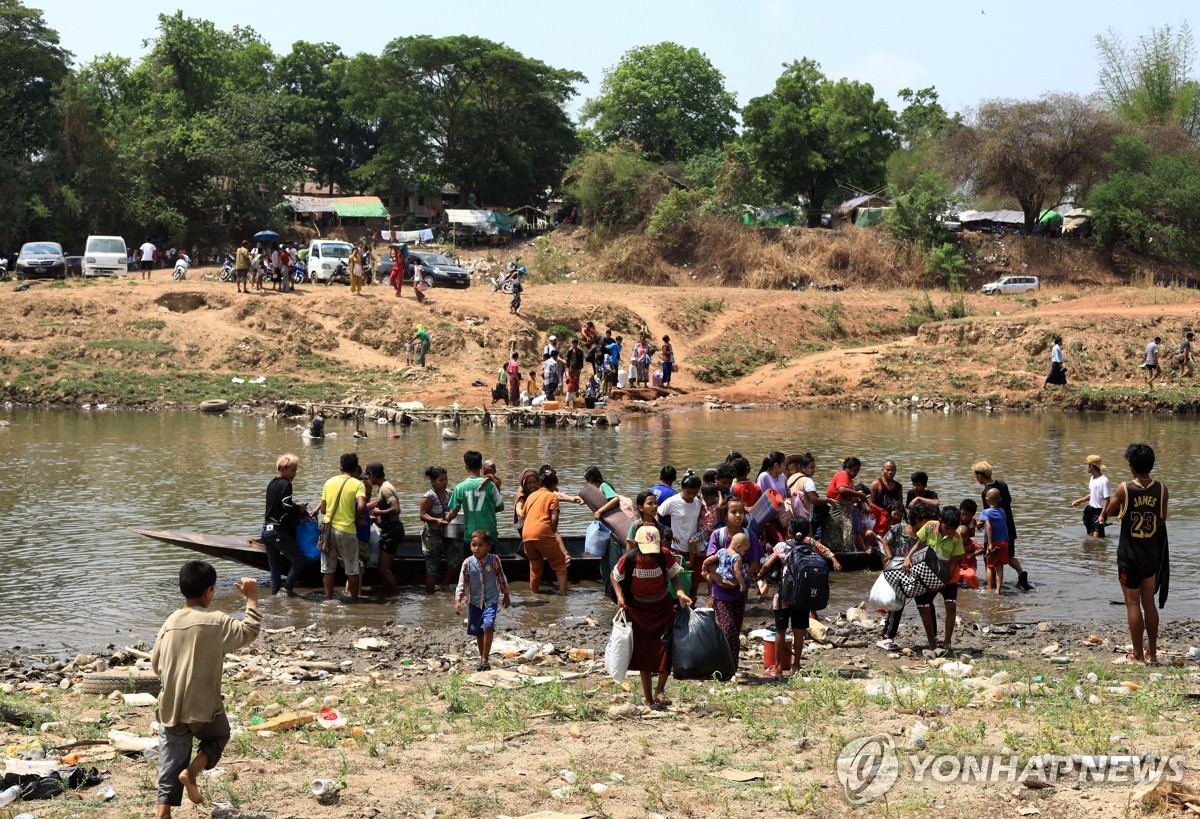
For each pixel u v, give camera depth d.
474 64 84.69
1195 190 67.00
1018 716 8.98
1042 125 70.25
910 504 14.52
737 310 52.09
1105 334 45.66
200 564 6.84
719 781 7.45
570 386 38.41
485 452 27.50
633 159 73.75
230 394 37.75
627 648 9.31
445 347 42.50
